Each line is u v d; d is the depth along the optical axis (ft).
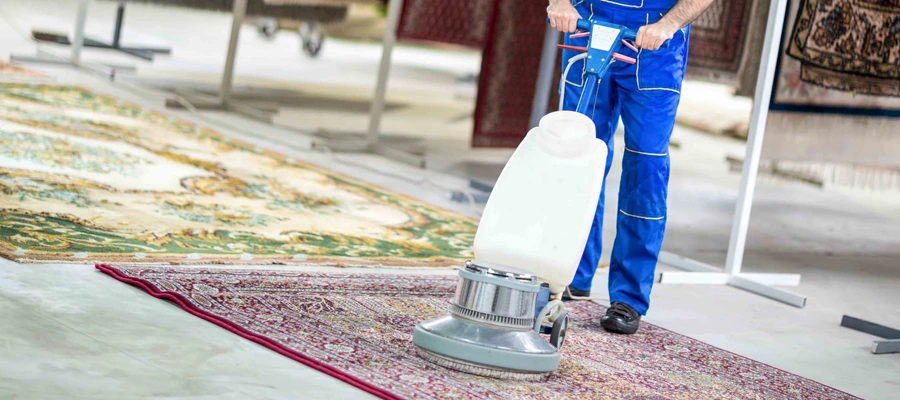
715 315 13.15
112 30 33.96
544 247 9.16
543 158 9.34
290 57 36.11
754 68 18.24
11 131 16.31
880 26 17.52
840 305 15.02
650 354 10.66
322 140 21.43
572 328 11.26
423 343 8.98
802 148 17.34
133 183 14.49
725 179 26.27
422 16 20.52
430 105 31.35
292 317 9.79
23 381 7.16
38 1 35.42
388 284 11.69
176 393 7.43
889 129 17.97
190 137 19.17
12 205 12.09
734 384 9.98
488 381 8.75
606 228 17.98
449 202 17.79
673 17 10.02
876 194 28.30
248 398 7.57
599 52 9.81
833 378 10.93
